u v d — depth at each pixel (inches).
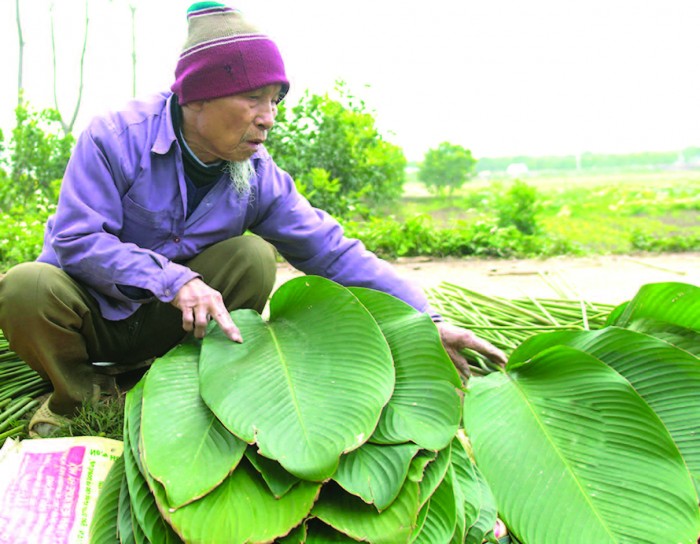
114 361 91.1
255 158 84.4
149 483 56.8
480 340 82.9
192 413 63.2
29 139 364.8
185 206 80.9
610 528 60.7
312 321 71.9
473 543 61.3
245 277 86.5
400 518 57.4
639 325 83.3
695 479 66.2
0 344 103.6
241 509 56.4
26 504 64.7
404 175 474.9
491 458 65.8
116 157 76.8
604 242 298.0
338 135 328.8
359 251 88.2
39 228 252.7
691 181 708.0
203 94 72.3
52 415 84.0
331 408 62.4
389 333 73.2
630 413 67.2
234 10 73.2
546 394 71.3
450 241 261.6
